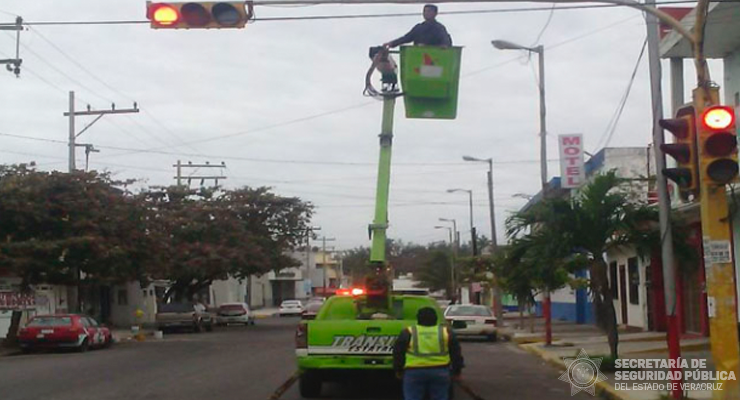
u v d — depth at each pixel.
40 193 32.81
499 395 16.45
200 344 33.81
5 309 33.53
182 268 49.56
